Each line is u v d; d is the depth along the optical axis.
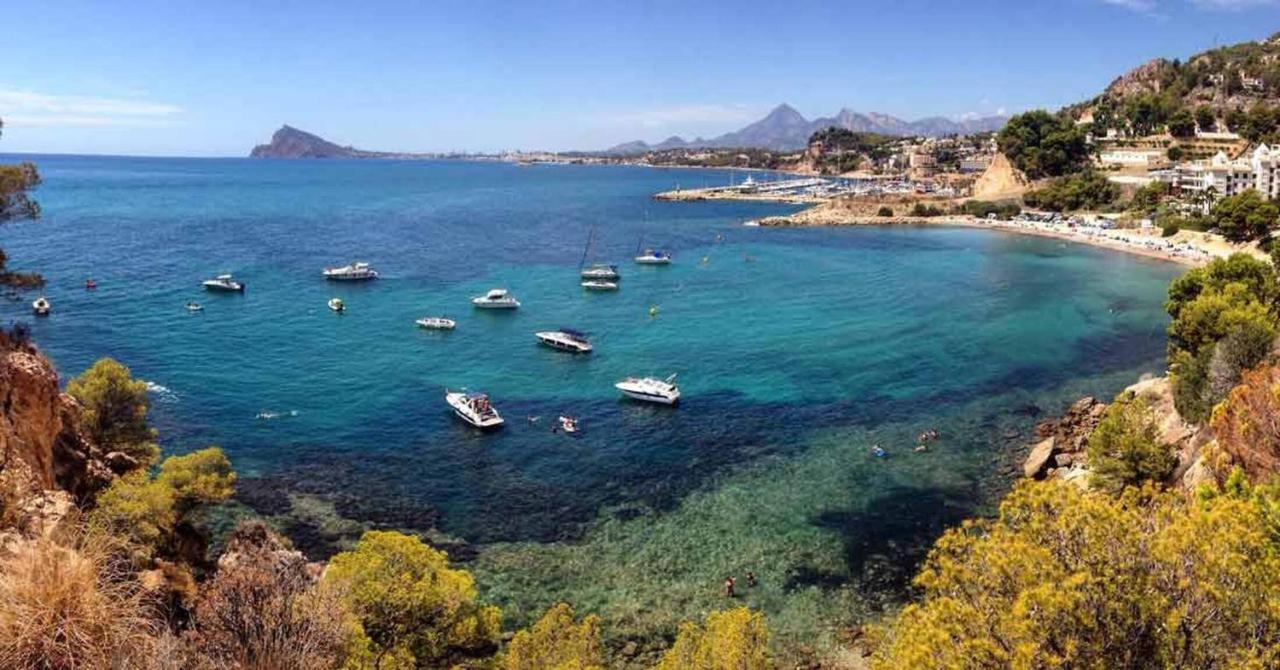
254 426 69.69
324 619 20.81
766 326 111.06
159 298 121.12
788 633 41.66
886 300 129.62
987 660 17.45
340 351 95.25
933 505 55.34
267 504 54.66
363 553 30.45
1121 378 85.25
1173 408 61.28
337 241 192.12
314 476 59.53
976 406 76.12
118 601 14.02
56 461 39.16
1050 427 68.31
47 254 156.88
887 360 93.00
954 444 66.31
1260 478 29.89
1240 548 17.95
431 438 67.69
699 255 181.62
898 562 48.19
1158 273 151.00
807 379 85.44
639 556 49.09
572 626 34.25
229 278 129.62
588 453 64.75
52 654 12.05
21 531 21.12
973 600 19.23
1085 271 155.88
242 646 18.34
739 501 56.19
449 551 49.44
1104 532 18.62
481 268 158.00
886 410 75.19
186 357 90.81
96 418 47.22
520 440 67.50
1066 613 17.03
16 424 35.56
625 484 59.03
